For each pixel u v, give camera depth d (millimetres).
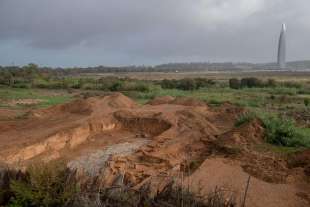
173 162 10406
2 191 6410
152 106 20719
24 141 11727
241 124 15070
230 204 6355
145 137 13828
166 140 12633
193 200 6152
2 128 14367
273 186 8875
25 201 6137
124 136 13938
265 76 95438
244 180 9117
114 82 48594
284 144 12688
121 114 15734
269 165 10133
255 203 7910
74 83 52125
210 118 18062
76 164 10344
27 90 45344
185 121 15125
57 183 6344
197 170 9695
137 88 44906
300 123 18234
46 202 6055
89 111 17531
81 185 6387
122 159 10367
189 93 41062
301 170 9812
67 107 18906
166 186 6457
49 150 11578
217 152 11414
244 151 11070
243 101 30453
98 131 14172
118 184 6625
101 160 10766
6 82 52094
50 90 46844
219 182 8906
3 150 10617
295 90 43688
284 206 7863
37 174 6340
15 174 6699
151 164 10234
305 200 8188
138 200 6086
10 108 24422
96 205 5793
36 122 15789
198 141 12727
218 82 58031
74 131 12906
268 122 14031
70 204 6000
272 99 33969
